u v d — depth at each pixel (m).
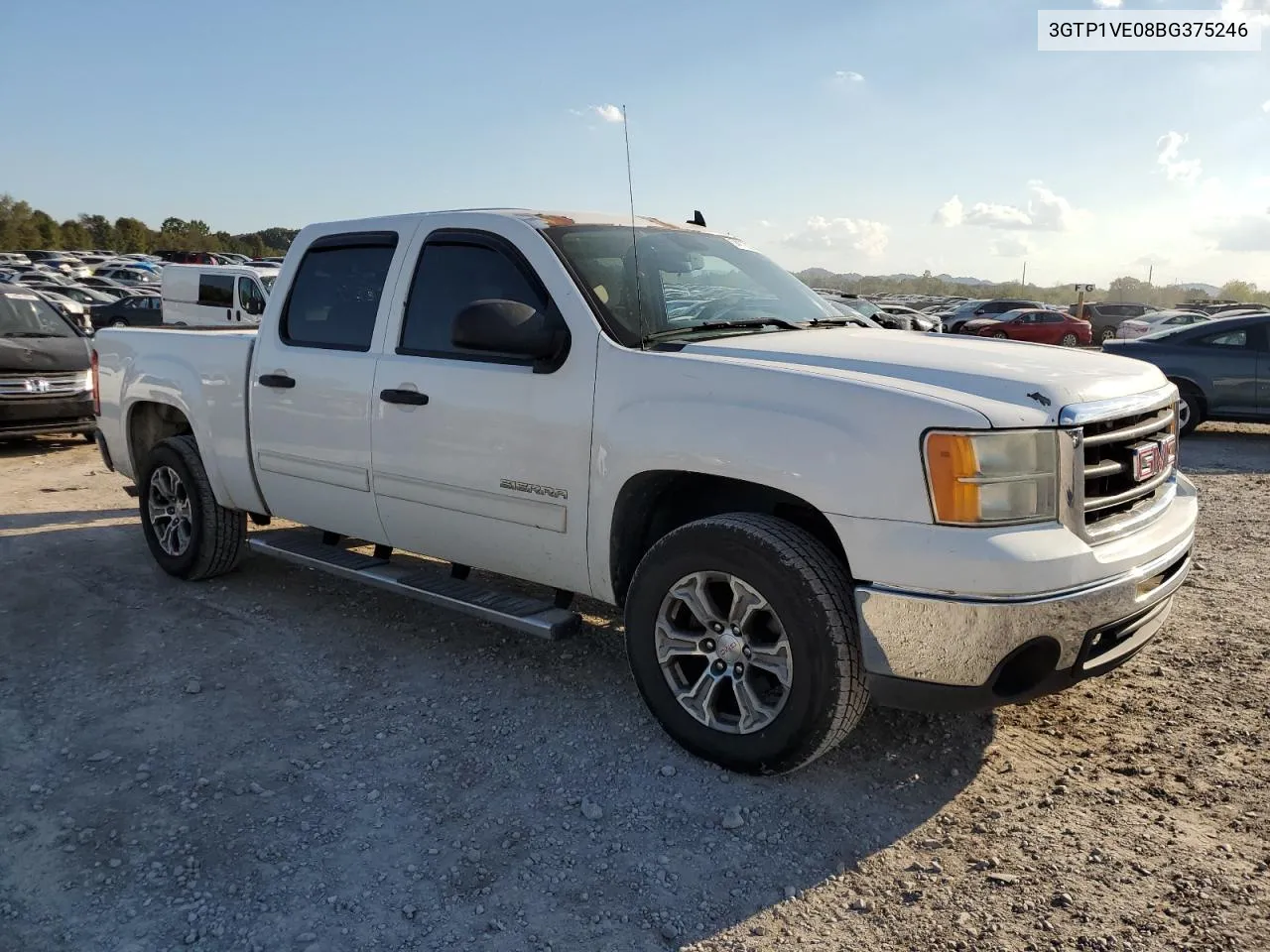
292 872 2.80
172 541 5.48
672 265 4.04
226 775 3.34
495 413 3.76
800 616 2.99
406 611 4.95
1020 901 2.63
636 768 3.36
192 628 4.74
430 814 3.10
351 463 4.33
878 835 2.96
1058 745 3.49
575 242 3.85
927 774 3.30
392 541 4.39
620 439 3.39
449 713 3.80
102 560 5.90
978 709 2.93
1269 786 3.18
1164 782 3.22
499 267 3.90
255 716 3.80
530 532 3.77
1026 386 2.95
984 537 2.77
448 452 3.92
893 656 2.90
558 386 3.59
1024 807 3.09
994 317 34.91
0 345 9.47
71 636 4.64
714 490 3.64
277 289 4.76
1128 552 3.00
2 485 8.32
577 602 5.04
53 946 2.50
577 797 3.18
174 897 2.69
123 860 2.86
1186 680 4.01
